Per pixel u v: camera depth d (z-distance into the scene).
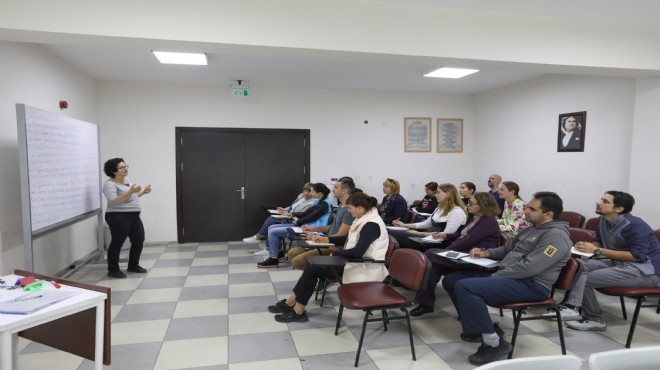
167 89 6.08
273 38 2.90
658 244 2.90
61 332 1.97
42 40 2.74
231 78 5.74
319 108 6.59
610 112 4.64
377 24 3.06
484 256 2.94
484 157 6.93
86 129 4.31
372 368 2.41
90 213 4.43
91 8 2.62
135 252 4.49
